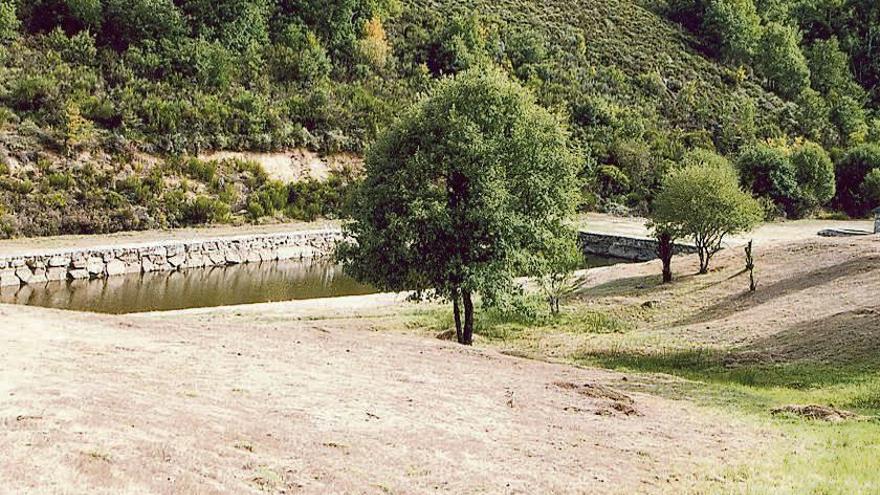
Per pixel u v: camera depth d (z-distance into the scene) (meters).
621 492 8.72
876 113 92.25
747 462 10.52
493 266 21.88
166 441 7.89
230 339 15.19
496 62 76.12
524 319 27.34
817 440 11.99
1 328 13.27
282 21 67.94
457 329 23.41
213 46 57.28
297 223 50.28
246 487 7.06
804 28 108.69
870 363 17.84
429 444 9.59
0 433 7.25
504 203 21.84
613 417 12.76
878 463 10.53
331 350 15.50
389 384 12.84
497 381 14.45
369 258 22.45
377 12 75.62
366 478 7.99
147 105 49.69
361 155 57.12
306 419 9.88
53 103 46.06
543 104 70.12
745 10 101.81
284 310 28.45
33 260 34.50
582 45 85.50
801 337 20.92
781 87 92.31
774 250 34.72
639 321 26.97
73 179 43.12
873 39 105.19
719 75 90.88
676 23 103.25
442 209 21.45
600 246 50.16
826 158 66.75
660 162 66.62
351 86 63.59
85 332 13.97
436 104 23.34
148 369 11.44
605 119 71.56
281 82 60.91
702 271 33.28
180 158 48.81
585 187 62.62
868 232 46.81
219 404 9.95
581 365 20.14
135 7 56.66
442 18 82.25
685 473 9.80
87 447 7.25
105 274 37.09
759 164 64.56
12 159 41.94
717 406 14.84
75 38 52.78
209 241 41.84
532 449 10.10
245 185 50.56
